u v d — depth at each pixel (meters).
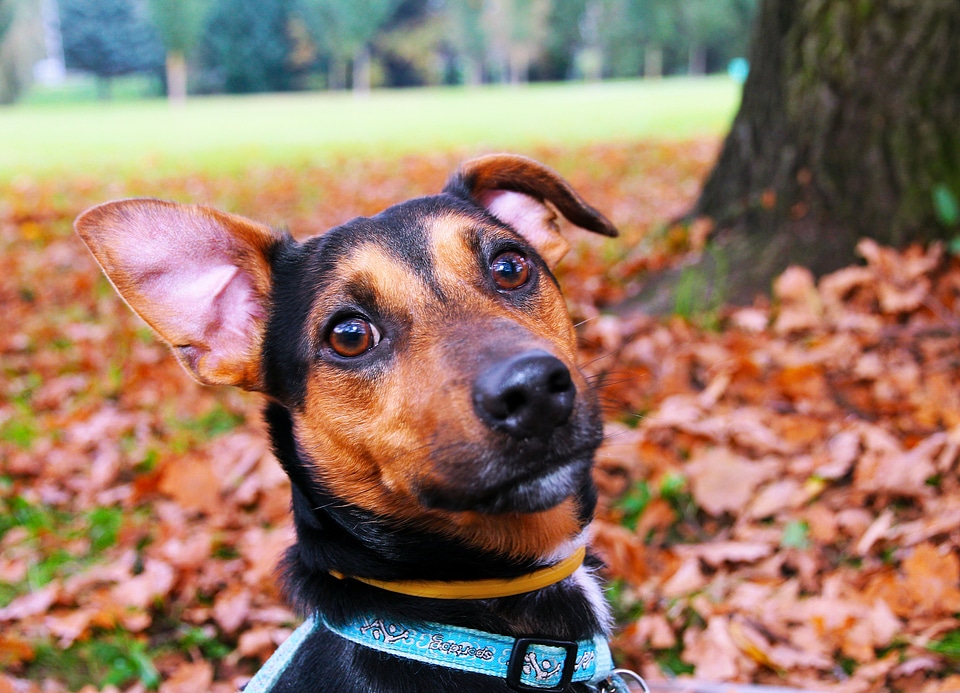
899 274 0.85
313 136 4.07
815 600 0.59
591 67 11.80
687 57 10.70
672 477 0.69
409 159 2.82
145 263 0.45
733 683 0.56
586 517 0.45
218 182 2.55
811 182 0.92
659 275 1.02
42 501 0.79
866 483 0.66
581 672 0.43
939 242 0.88
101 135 4.69
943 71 0.86
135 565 0.71
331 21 11.28
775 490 0.67
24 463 0.84
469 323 0.42
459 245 0.46
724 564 0.64
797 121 0.93
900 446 0.69
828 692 0.54
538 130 3.66
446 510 0.40
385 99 8.06
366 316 0.43
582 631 0.44
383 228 0.46
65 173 2.90
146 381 1.02
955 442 0.66
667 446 0.75
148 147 3.85
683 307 0.93
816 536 0.64
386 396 0.42
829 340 0.82
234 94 12.23
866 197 0.90
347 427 0.43
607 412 0.76
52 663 0.62
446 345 0.41
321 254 0.46
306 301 0.45
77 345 1.15
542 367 0.37
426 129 4.09
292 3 11.80
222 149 3.61
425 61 12.45
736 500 0.68
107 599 0.66
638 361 0.86
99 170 2.97
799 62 0.92
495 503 0.39
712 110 4.10
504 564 0.43
